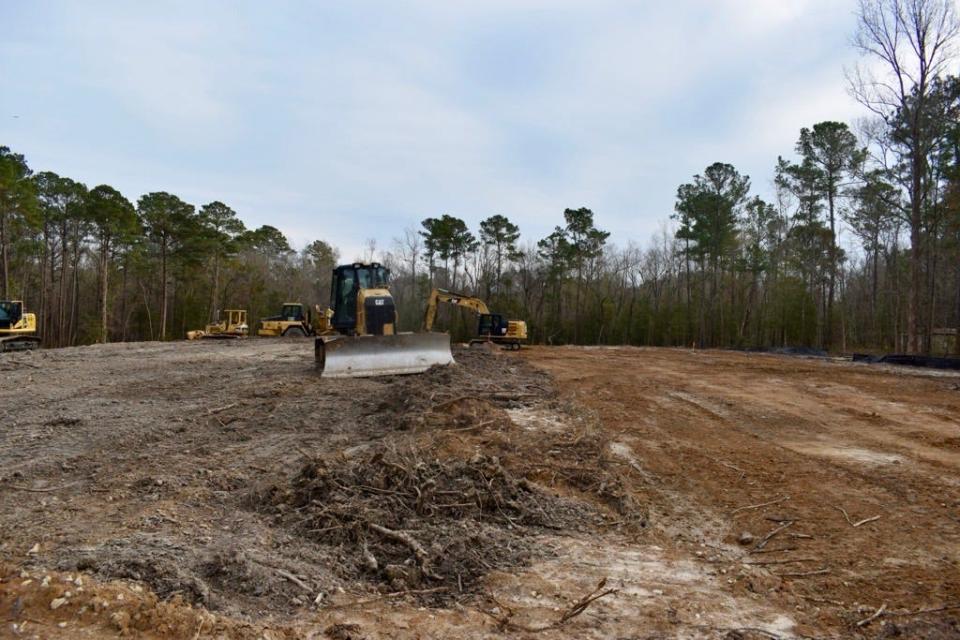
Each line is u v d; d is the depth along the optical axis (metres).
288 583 3.84
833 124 38.59
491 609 3.69
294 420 9.16
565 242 52.56
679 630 3.49
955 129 27.25
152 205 47.84
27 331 25.23
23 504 5.41
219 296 58.19
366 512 4.88
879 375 17.61
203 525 4.88
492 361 18.47
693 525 5.32
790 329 43.44
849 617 3.70
